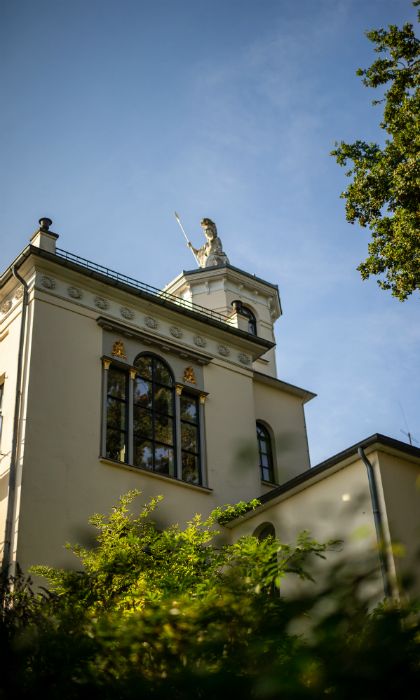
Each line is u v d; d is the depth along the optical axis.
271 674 5.32
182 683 6.14
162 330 23.34
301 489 18.95
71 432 19.92
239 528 20.55
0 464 19.44
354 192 21.39
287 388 26.61
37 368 20.20
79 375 20.84
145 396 21.95
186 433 22.39
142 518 18.98
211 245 34.81
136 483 20.41
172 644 7.39
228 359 24.61
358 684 5.00
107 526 17.22
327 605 5.53
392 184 20.98
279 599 6.80
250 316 33.25
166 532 16.50
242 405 24.11
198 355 23.61
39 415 19.62
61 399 20.19
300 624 6.07
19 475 18.73
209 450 22.47
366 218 21.58
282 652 6.16
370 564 5.60
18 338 20.97
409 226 20.05
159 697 6.46
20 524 18.06
